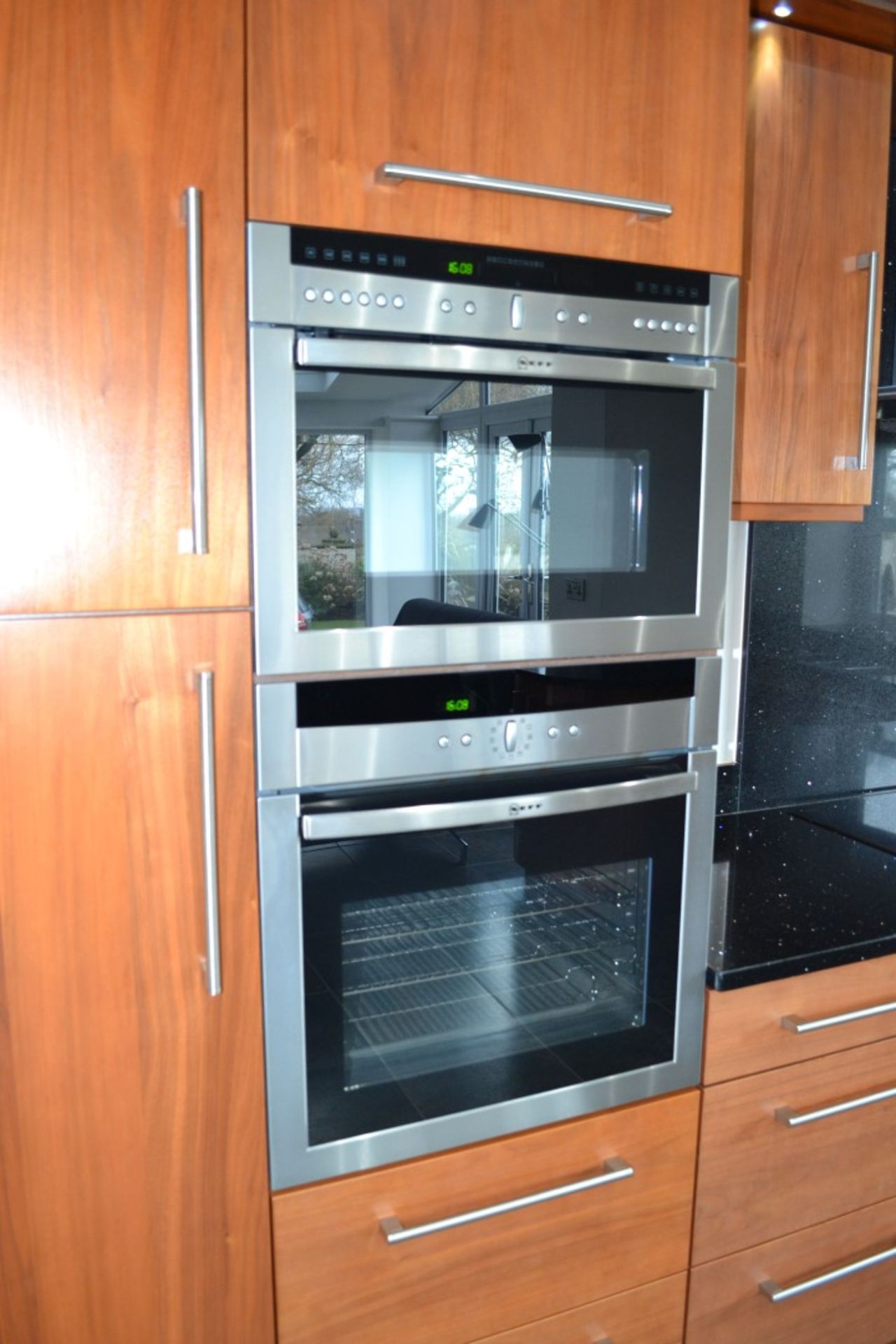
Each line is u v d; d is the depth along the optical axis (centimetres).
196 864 122
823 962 158
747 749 218
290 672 123
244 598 120
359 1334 141
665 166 138
